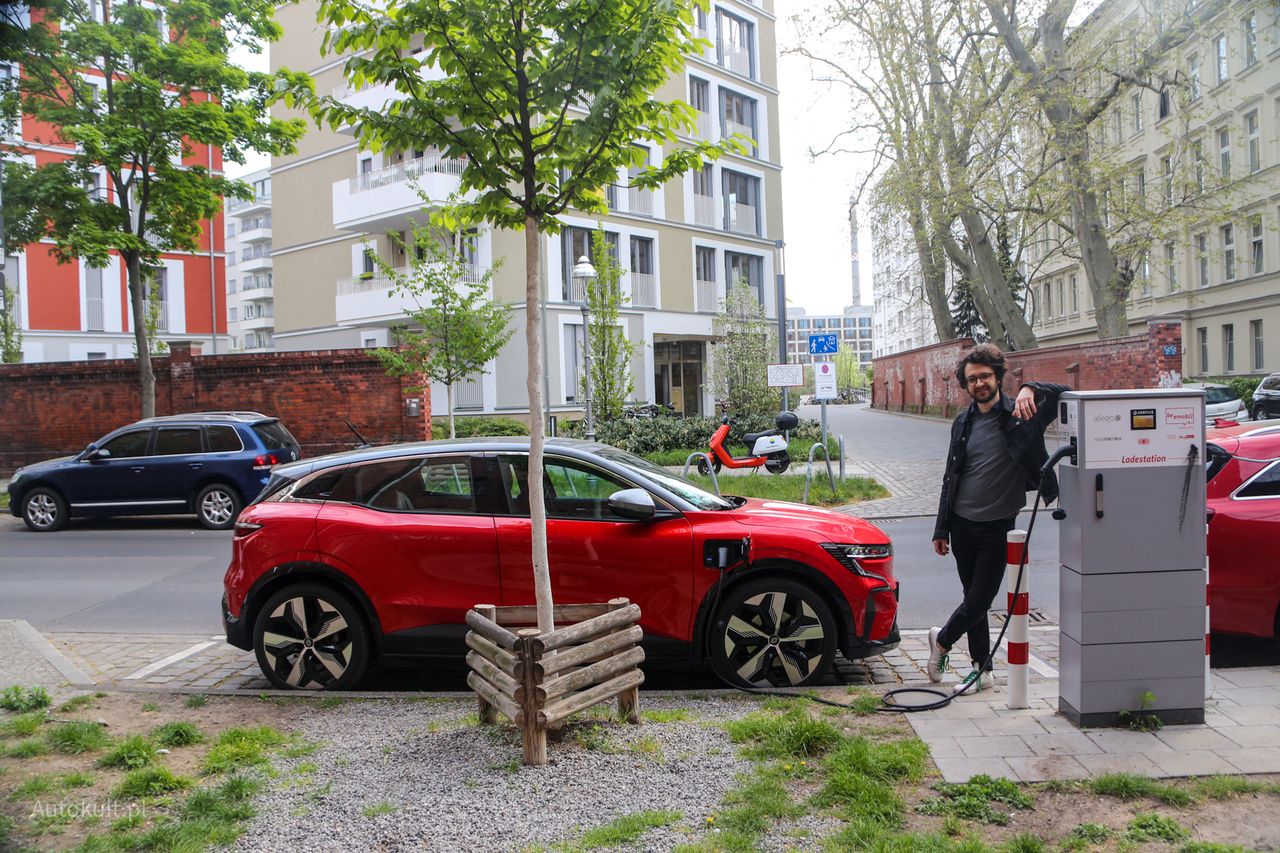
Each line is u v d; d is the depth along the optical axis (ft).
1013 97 70.18
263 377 71.31
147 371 59.00
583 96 15.52
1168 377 71.00
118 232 54.39
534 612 15.70
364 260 108.99
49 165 55.16
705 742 14.66
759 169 129.70
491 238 96.68
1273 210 108.68
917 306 119.24
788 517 19.43
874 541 19.13
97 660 22.79
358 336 109.40
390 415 68.59
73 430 77.61
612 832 11.48
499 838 11.59
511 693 13.96
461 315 63.41
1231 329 120.37
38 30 50.90
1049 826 11.51
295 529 19.30
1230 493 19.21
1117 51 72.28
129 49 53.21
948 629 17.53
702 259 122.01
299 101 16.07
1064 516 15.12
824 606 18.42
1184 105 74.33
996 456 16.69
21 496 49.93
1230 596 18.89
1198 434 14.55
